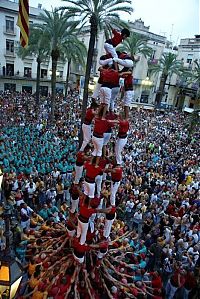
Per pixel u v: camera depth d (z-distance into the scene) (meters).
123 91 5.66
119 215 13.30
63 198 14.25
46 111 29.81
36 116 26.94
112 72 5.27
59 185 14.08
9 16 39.88
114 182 5.95
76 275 6.05
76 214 6.59
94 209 5.74
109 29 18.27
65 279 6.12
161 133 28.38
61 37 24.19
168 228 11.23
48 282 6.23
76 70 54.16
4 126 22.16
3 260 4.19
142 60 48.09
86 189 5.61
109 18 17.92
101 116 5.38
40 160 16.39
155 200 14.23
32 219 10.44
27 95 39.69
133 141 23.56
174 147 24.20
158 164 19.33
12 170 14.36
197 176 18.16
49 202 12.38
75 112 31.42
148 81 49.44
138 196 14.23
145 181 16.12
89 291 5.89
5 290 3.97
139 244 10.04
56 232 7.15
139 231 12.95
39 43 24.94
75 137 22.16
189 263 9.98
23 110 29.17
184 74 43.19
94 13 17.28
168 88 52.94
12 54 41.88
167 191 14.88
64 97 39.47
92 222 6.15
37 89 31.28
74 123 26.12
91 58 18.09
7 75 42.31
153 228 11.77
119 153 5.86
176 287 9.11
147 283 7.86
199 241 11.38
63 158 16.92
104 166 5.79
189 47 52.09
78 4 17.59
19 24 9.05
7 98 34.88
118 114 5.88
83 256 6.07
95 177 5.55
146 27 47.94
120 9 17.97
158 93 52.03
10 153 15.88
